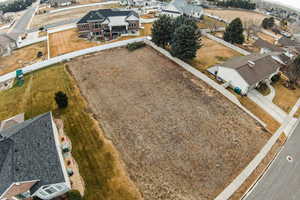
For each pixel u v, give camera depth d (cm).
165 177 2311
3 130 2545
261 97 3672
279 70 4550
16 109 3281
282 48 5978
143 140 2770
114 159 2500
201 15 8031
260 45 5888
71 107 3319
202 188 2219
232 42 5766
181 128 2981
